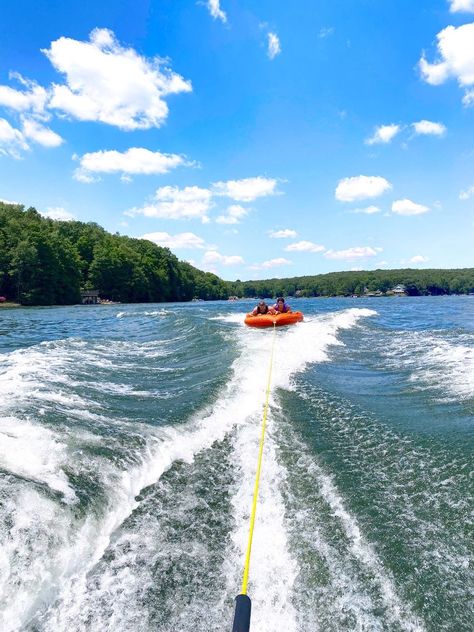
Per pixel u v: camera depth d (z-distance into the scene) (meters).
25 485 3.02
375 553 2.90
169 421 4.75
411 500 3.51
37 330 15.84
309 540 3.02
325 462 4.14
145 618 2.34
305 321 16.50
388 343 11.32
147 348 10.34
